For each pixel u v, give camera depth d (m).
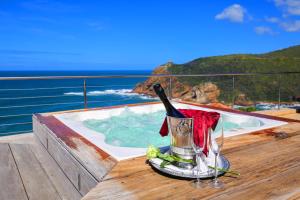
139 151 1.31
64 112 2.69
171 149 1.04
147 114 3.23
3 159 2.14
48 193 1.59
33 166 2.01
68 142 1.54
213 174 0.92
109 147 1.41
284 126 1.85
